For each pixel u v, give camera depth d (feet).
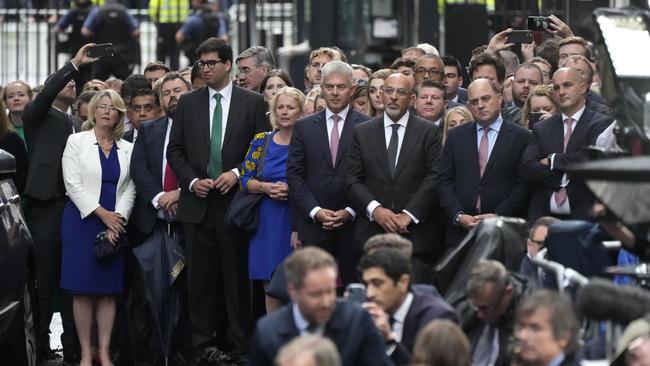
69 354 120.06
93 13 186.19
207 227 114.21
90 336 116.16
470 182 103.96
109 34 186.39
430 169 105.81
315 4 168.55
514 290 80.48
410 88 106.32
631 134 88.69
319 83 127.13
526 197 103.35
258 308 116.16
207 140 114.83
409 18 166.30
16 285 102.53
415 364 66.59
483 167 104.12
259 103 116.16
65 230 115.65
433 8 165.27
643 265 76.54
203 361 114.21
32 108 120.37
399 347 76.79
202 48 114.83
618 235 78.54
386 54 167.73
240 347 114.21
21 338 104.63
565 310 66.90
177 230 115.85
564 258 81.61
